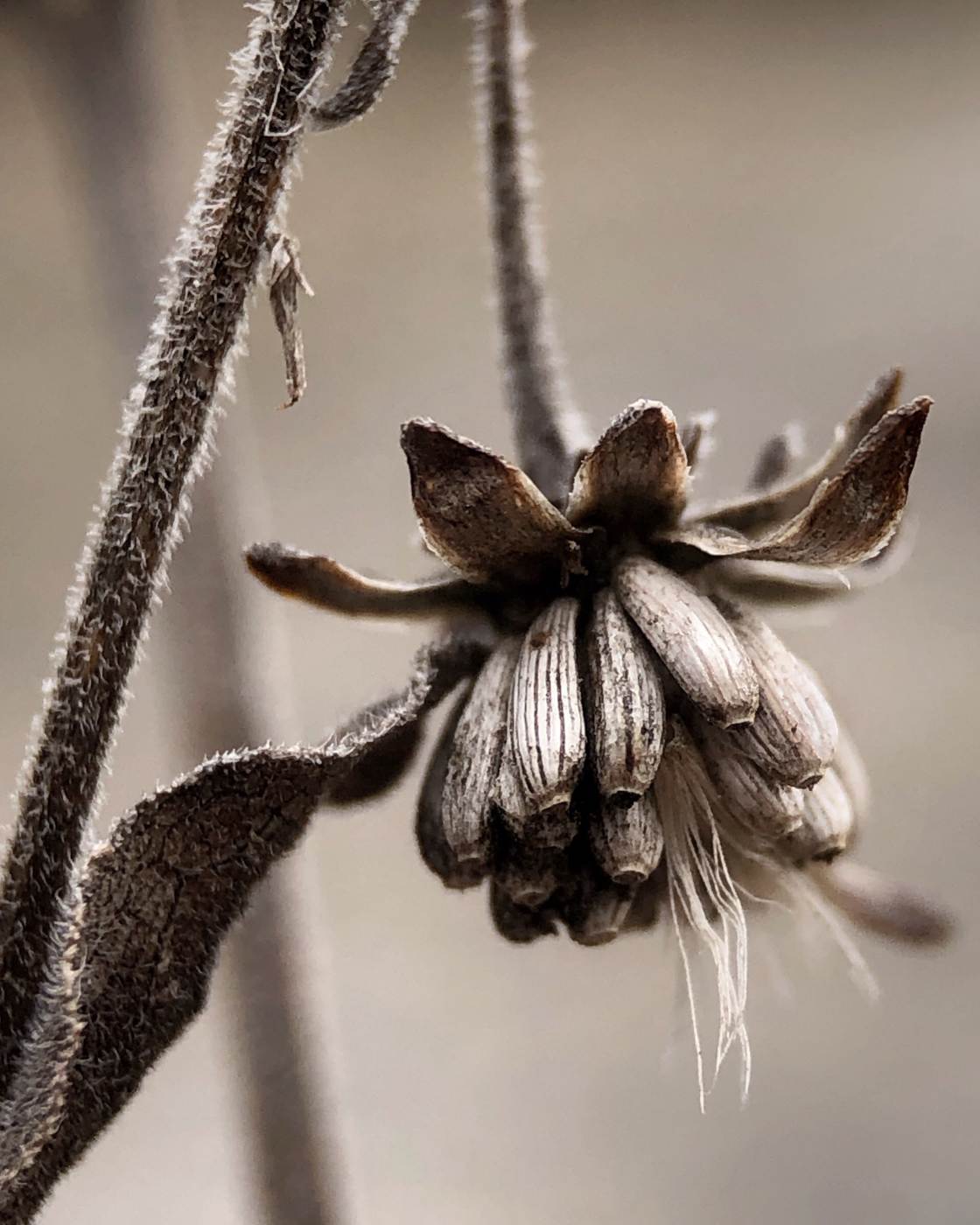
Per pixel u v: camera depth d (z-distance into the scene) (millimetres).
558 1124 217
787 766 105
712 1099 219
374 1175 210
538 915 106
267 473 260
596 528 106
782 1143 213
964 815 225
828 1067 220
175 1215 206
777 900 109
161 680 124
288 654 231
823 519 104
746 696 103
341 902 234
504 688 105
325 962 127
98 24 122
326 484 259
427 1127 216
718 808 106
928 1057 218
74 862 103
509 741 104
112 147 123
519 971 231
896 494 103
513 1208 208
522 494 104
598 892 105
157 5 124
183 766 123
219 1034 139
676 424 105
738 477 254
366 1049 222
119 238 123
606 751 103
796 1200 206
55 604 262
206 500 123
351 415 267
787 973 164
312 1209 123
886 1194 204
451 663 106
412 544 114
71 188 124
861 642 240
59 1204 209
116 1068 104
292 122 103
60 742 103
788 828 105
